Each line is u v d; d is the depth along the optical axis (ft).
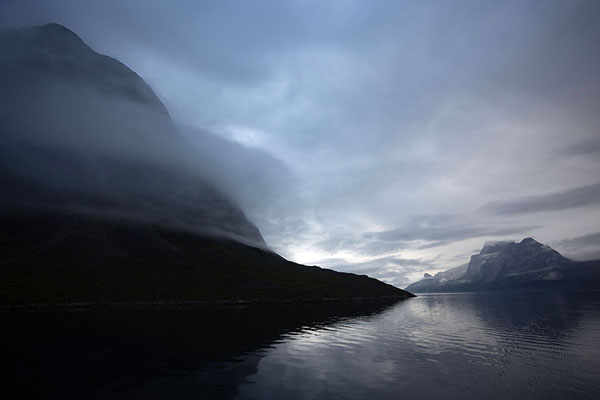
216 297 443.73
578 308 292.61
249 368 92.89
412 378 82.23
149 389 74.43
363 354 111.65
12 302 351.67
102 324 197.98
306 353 113.39
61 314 269.03
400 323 206.08
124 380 81.35
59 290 402.11
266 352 115.03
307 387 75.36
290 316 251.80
